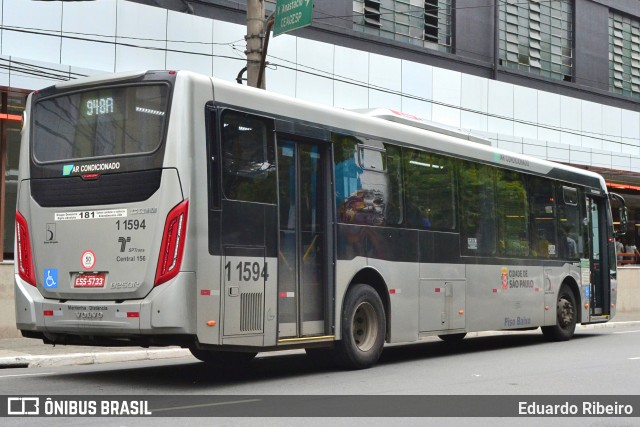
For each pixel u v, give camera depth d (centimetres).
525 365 1210
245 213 966
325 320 1079
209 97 939
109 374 1116
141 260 916
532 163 1562
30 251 1008
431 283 1268
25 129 1041
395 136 1224
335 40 2302
